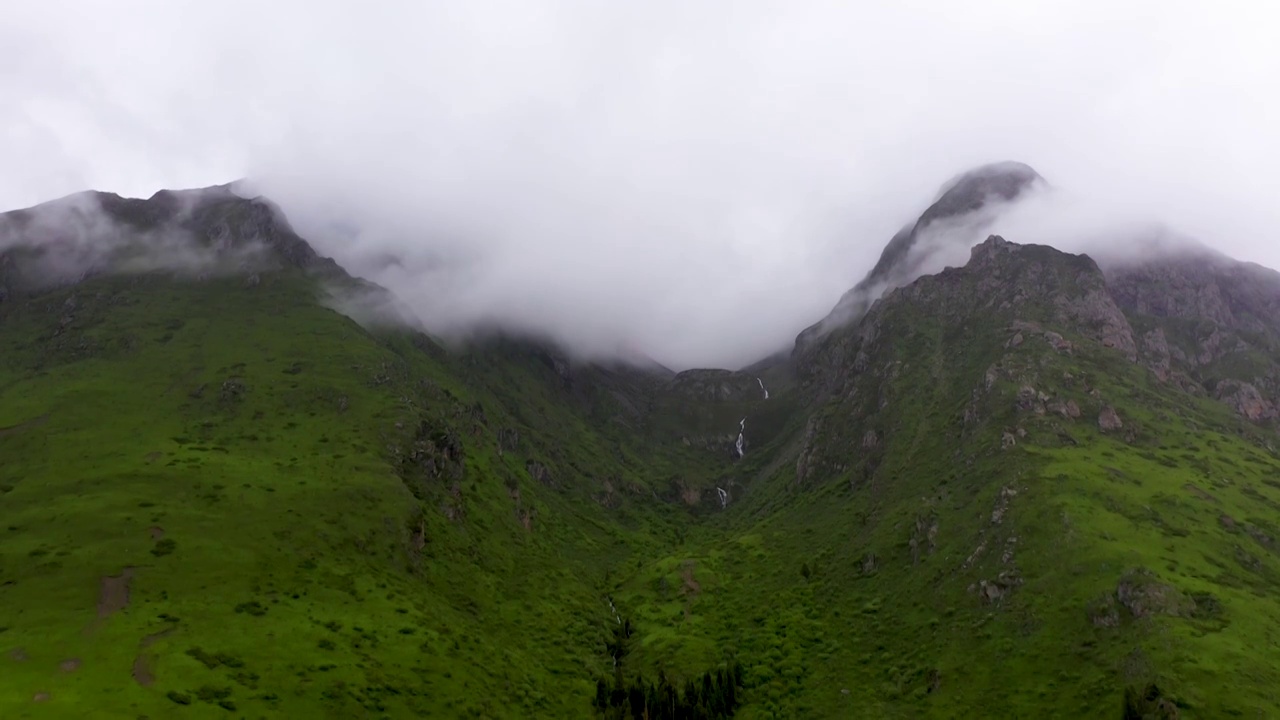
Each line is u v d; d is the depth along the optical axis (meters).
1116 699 113.94
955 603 160.62
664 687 157.00
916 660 151.50
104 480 169.00
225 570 142.12
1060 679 124.81
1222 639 118.56
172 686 104.88
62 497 161.25
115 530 147.25
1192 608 126.56
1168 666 114.00
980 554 167.00
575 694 155.75
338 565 157.62
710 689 161.12
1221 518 163.25
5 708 90.94
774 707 154.75
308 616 137.00
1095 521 156.00
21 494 163.50
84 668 105.44
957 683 137.38
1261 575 143.75
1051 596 142.50
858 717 141.00
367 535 171.25
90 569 133.50
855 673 157.75
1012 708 124.06
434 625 153.50
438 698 128.00
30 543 141.00
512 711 136.25
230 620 127.94
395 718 117.75
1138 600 128.75
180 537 148.62
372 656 131.75
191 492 168.50
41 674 102.06
